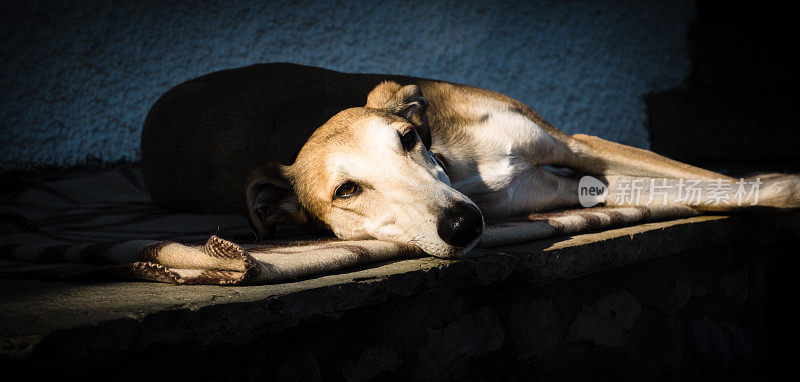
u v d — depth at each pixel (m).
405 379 1.57
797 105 5.18
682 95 5.83
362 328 1.48
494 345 1.79
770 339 2.89
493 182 2.34
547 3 6.02
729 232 2.58
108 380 1.05
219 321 1.15
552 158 2.54
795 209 2.29
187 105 2.96
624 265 2.11
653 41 6.20
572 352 2.02
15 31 4.65
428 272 1.56
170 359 1.14
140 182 4.25
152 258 1.49
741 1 5.71
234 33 5.23
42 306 1.15
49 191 3.85
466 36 5.79
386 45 5.59
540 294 1.92
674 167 2.51
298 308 1.28
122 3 4.93
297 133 2.39
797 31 5.32
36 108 4.73
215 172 2.69
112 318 1.03
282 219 2.15
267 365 1.29
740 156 5.50
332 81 2.60
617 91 6.16
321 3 5.43
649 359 2.31
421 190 1.73
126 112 5.00
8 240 2.22
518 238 1.93
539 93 6.00
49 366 0.94
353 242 1.77
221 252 1.33
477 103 2.47
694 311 2.54
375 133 1.87
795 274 2.79
